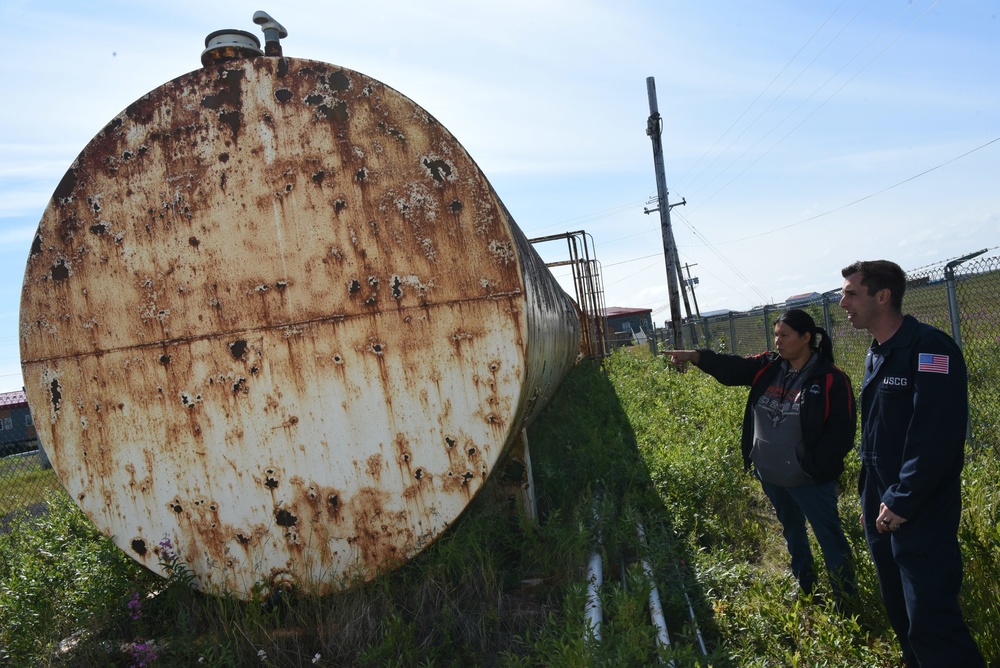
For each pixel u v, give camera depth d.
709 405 9.29
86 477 4.26
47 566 4.79
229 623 3.80
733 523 5.23
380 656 3.41
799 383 3.72
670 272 19.17
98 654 3.75
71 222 4.18
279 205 3.98
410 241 3.87
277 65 3.97
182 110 4.05
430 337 3.86
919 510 2.70
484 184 3.80
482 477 3.85
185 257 4.07
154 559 4.21
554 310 5.84
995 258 5.52
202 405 4.09
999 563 3.47
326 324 3.95
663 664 2.93
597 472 5.82
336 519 3.99
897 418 2.84
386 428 3.92
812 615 3.67
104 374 4.19
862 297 2.92
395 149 3.88
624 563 4.41
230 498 4.09
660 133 19.38
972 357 7.14
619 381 12.79
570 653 2.93
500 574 3.94
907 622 3.02
